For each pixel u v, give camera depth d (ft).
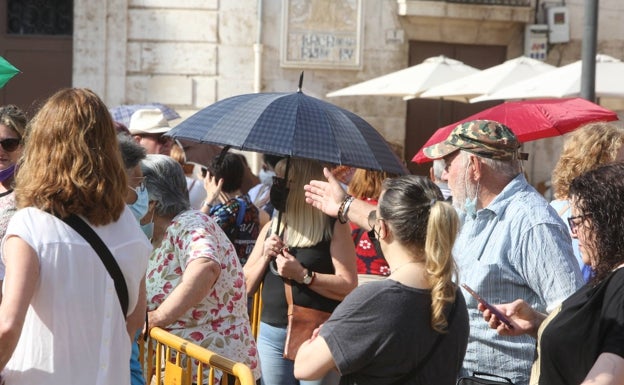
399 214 11.58
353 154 16.28
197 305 14.84
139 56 46.06
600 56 34.73
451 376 11.69
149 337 14.74
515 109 24.38
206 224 14.98
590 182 10.46
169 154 26.18
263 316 17.17
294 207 16.90
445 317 11.55
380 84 39.63
